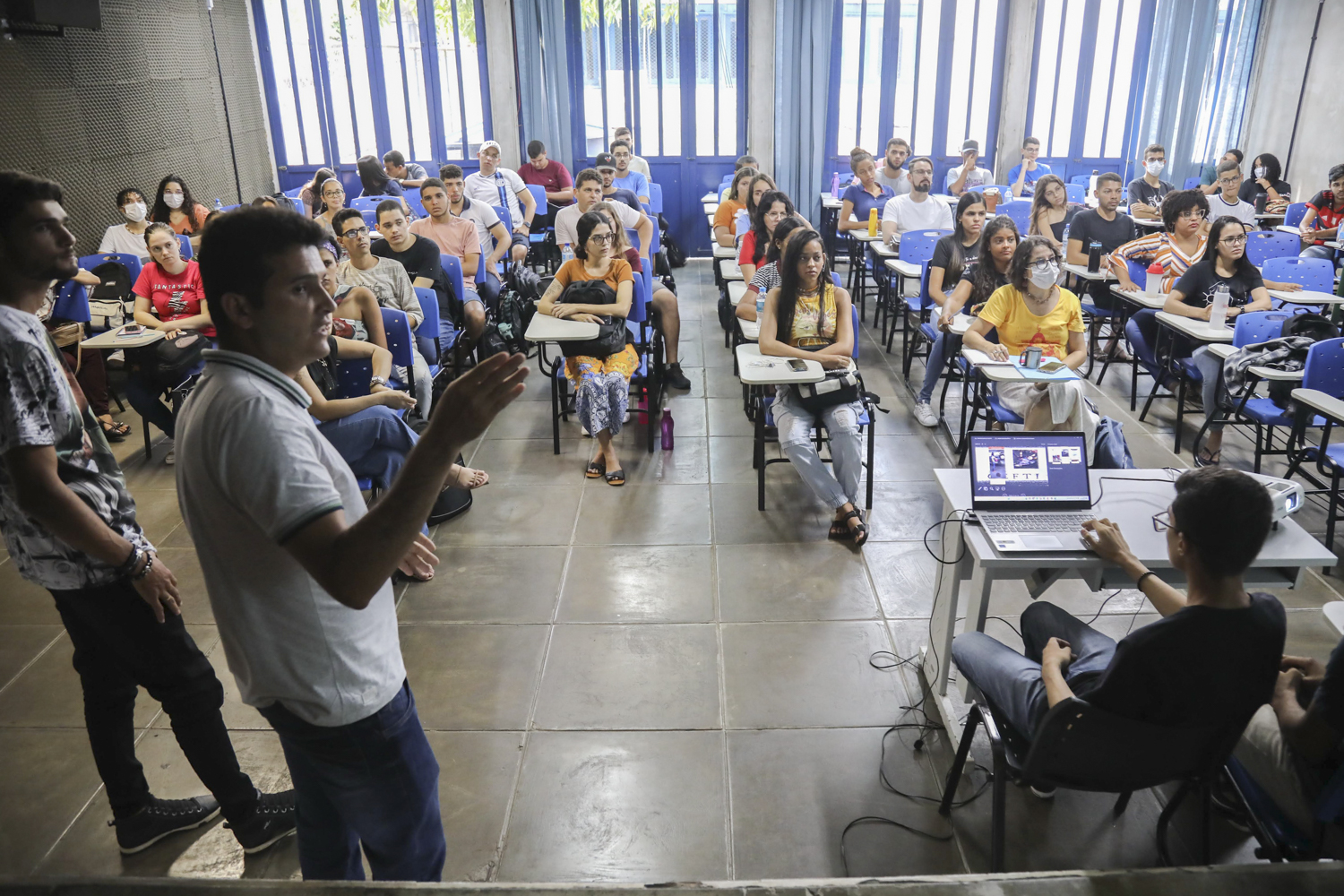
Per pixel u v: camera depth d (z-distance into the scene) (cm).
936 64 952
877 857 222
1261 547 162
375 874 159
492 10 920
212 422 120
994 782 207
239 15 878
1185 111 941
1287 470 439
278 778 251
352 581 110
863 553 371
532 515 409
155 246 472
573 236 632
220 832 234
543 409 547
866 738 264
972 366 445
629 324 501
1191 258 501
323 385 330
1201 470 171
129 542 186
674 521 401
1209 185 894
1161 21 918
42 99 609
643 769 253
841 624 322
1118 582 235
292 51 916
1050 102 960
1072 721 174
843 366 394
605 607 334
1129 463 356
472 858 223
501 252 657
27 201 167
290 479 116
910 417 524
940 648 273
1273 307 517
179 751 262
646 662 301
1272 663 167
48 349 177
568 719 274
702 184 999
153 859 225
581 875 218
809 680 290
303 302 124
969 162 881
